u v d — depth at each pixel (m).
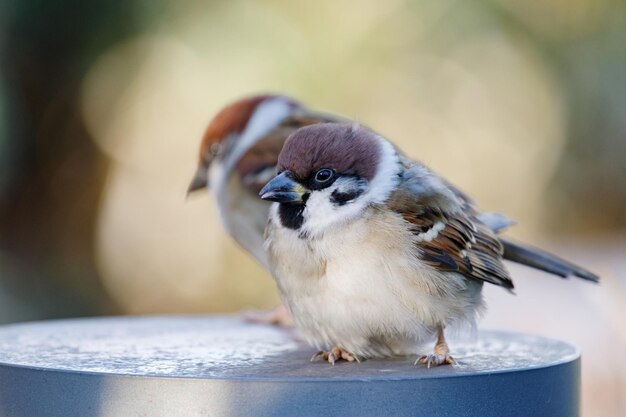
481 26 14.36
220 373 4.21
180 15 13.06
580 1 14.91
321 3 13.35
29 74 13.02
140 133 13.44
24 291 13.24
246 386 3.96
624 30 15.26
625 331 11.09
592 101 15.45
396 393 4.02
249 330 6.50
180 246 13.76
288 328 6.66
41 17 12.81
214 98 13.05
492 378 4.19
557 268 6.26
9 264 13.31
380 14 13.69
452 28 14.19
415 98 14.05
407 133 14.05
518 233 15.12
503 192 14.97
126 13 13.02
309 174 5.11
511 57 14.65
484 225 5.72
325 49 13.35
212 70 13.05
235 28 13.04
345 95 13.48
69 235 13.71
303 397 3.96
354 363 4.95
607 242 15.03
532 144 15.01
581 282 12.11
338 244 5.03
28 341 5.67
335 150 5.13
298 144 5.17
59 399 4.15
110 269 13.78
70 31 13.04
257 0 13.12
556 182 15.55
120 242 13.78
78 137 13.47
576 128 15.45
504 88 14.61
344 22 13.47
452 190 5.84
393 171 5.26
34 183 13.45
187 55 13.09
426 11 13.96
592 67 15.30
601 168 15.77
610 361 10.79
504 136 14.77
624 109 15.50
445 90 14.23
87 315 13.55
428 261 5.15
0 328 6.39
